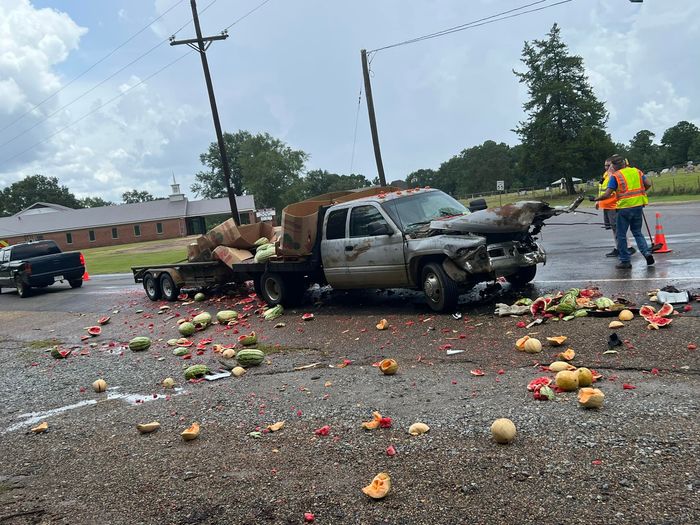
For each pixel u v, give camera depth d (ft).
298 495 12.21
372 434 14.97
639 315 22.07
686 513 9.64
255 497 12.39
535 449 12.69
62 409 22.15
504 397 16.15
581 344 19.90
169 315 42.09
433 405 16.39
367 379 20.03
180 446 16.20
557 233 66.49
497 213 26.78
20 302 65.41
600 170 215.10
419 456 13.24
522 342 20.49
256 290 40.42
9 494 14.43
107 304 53.26
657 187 151.23
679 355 17.39
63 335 40.11
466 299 30.81
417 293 35.40
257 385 21.30
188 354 28.19
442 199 32.37
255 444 15.51
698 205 88.69
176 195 298.15
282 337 29.19
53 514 12.93
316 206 38.32
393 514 10.93
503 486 11.34
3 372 30.60
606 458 11.84
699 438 12.13
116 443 17.28
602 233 59.47
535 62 218.38
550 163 213.87
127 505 12.89
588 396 14.23
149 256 139.23
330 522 11.00
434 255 28.02
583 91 216.13
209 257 44.45
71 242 280.92
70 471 15.52
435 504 11.06
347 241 31.94
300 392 19.58
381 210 30.50
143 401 21.58
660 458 11.53
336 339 26.94
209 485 13.32
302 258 35.24
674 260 34.24
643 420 13.33
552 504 10.46
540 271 37.09
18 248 73.36
